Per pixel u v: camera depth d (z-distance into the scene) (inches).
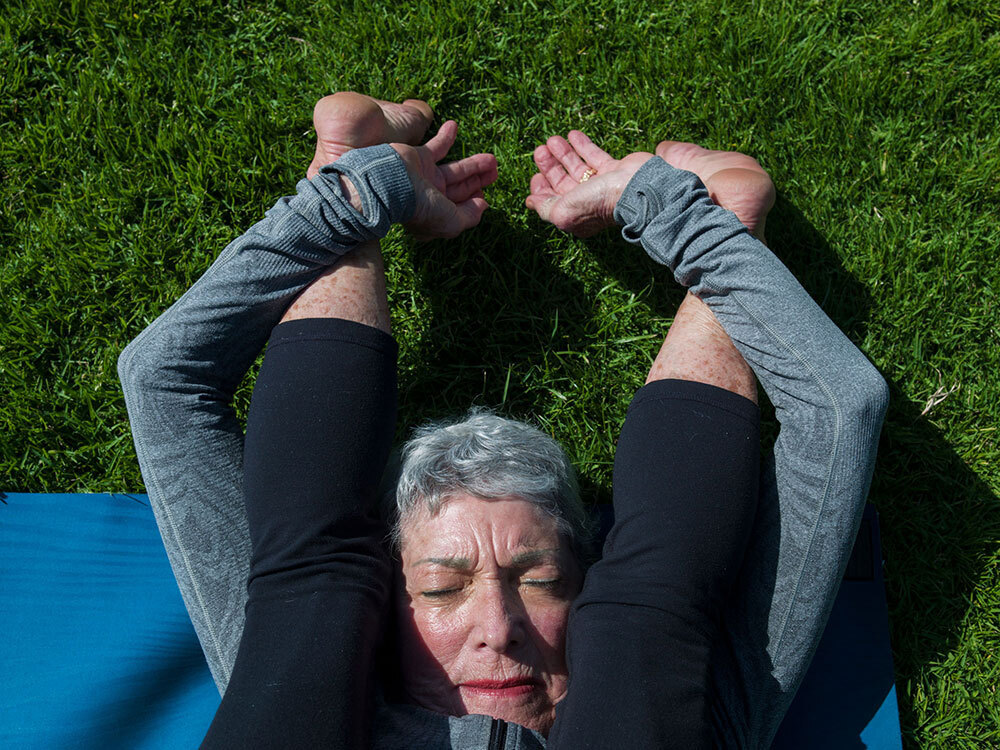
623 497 63.2
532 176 90.8
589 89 93.5
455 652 61.5
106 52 93.7
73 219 89.9
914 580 83.8
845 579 80.4
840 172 92.0
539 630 62.2
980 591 83.6
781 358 64.1
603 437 87.2
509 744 57.2
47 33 93.7
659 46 94.2
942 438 87.0
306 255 67.1
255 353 69.5
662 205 69.9
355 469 61.5
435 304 89.0
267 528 59.9
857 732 76.0
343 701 54.7
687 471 61.8
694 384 65.2
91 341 88.1
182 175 90.6
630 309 89.2
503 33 94.3
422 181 74.6
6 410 85.3
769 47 94.0
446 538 62.1
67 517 79.7
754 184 72.2
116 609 77.4
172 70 93.5
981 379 88.7
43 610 76.7
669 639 57.5
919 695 81.0
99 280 89.1
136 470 84.7
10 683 74.3
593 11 94.0
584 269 90.0
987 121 93.3
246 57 94.3
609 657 56.8
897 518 85.0
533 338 88.8
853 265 90.0
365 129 74.2
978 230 91.0
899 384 88.2
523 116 93.4
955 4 94.6
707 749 56.6
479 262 89.6
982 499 85.5
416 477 64.4
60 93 93.0
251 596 59.4
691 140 92.8
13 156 91.0
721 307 67.2
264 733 52.9
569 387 88.3
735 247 66.4
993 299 89.7
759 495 67.6
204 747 53.2
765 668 63.7
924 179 91.7
